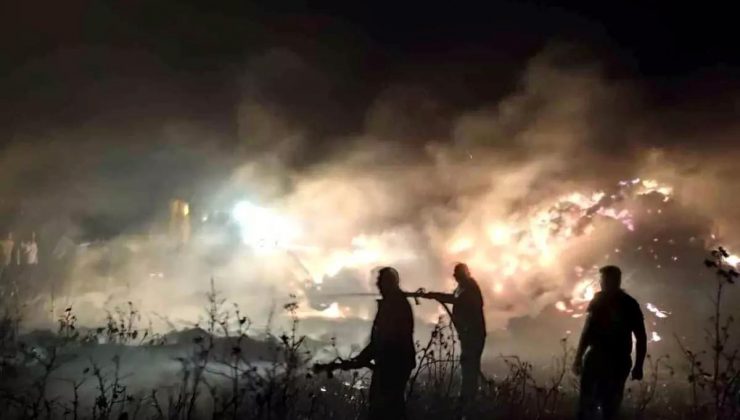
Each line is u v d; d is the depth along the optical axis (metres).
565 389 12.01
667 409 10.52
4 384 9.71
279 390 8.69
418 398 10.01
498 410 10.02
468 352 10.45
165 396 9.82
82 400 9.73
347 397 10.23
